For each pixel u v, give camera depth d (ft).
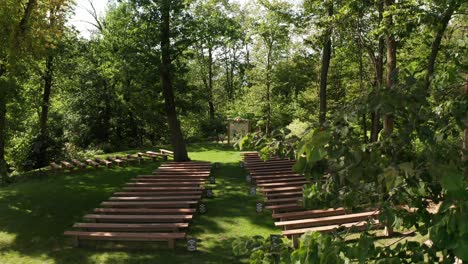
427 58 36.99
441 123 7.75
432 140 7.47
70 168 58.34
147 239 29.01
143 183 45.55
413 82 7.63
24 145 70.95
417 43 43.60
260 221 35.88
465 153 7.54
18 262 27.96
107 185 50.98
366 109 7.58
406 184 7.82
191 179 48.14
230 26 61.57
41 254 29.27
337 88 79.77
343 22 37.55
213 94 131.03
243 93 121.49
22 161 69.15
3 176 53.21
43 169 59.41
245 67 122.72
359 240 6.84
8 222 36.55
